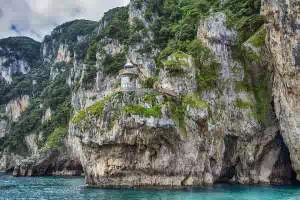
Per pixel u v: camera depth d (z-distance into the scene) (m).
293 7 58.28
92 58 121.50
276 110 65.12
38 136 136.12
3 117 178.62
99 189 59.59
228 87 67.75
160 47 99.88
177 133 61.22
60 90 150.25
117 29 115.44
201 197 48.97
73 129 67.81
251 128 65.94
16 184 79.88
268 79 68.12
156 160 61.22
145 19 111.25
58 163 112.00
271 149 67.25
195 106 63.31
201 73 68.75
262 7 71.75
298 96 58.59
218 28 70.31
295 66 57.97
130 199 47.91
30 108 166.50
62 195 56.72
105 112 62.06
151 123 59.62
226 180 67.69
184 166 61.72
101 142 61.16
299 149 59.78
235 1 83.44
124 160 61.47
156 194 52.06
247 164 66.56
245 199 47.06
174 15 105.81
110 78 106.62
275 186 61.88
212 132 63.38
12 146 143.75
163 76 67.50
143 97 62.47
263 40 68.75
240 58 69.56
